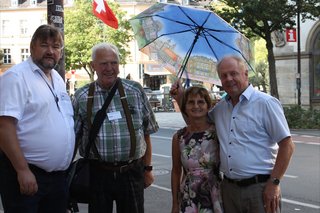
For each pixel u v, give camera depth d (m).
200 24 4.66
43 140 3.80
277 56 31.64
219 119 4.19
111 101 4.43
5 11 67.19
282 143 3.95
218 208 4.20
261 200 4.01
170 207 7.67
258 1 20.59
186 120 4.44
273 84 23.61
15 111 3.66
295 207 7.63
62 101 4.02
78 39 41.66
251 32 23.56
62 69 6.24
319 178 9.85
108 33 42.03
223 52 4.75
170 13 4.69
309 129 21.28
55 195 4.00
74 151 4.30
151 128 4.72
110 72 4.40
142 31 4.93
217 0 23.50
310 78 30.16
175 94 4.78
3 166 3.82
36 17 66.69
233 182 4.11
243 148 4.00
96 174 4.48
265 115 3.97
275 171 3.95
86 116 4.43
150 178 4.85
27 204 3.79
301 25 30.30
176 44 4.86
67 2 58.31
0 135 3.67
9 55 67.19
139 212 4.55
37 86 3.82
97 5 8.57
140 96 4.57
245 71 4.07
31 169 3.82
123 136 4.39
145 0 61.09
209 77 4.82
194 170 4.29
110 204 4.54
